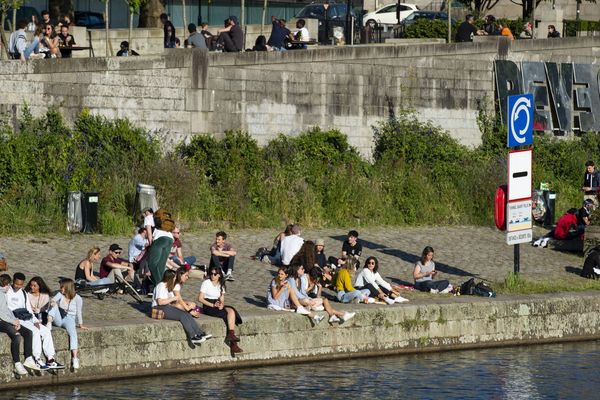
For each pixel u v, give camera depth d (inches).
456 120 3122.5
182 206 2492.6
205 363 1760.6
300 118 2844.5
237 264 2236.7
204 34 2908.5
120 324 1695.4
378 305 1950.1
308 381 1738.4
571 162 3171.8
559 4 4616.1
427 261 2126.0
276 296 1872.5
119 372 1685.5
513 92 3211.1
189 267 1959.9
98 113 2529.5
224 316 1771.7
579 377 1835.6
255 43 3112.7
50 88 2453.2
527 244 2630.4
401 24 3730.3
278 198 2618.1
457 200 2844.5
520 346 2062.0
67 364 1638.8
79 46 2864.2
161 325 1717.5
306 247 1919.3
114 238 2314.2
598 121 3380.9
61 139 2413.9
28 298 1654.8
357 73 2933.1
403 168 2888.8
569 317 2121.1
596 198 2760.8
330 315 1865.2
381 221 2709.2
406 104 3024.1
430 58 3061.0
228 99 2728.8
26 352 1598.2
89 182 2407.7
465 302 2009.1
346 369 1824.6
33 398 1572.3
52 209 2326.5
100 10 3590.1
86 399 1581.0
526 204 2172.7
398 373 1814.7
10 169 2335.1
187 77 2664.9
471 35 3218.5
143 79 2596.0
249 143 2679.6
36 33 2554.1
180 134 2662.4
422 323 1957.4
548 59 3321.9
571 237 2598.4
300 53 2832.2
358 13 3831.2
